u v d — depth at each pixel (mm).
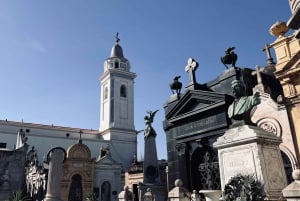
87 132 57906
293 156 11180
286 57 12258
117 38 66750
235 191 5992
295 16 6281
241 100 7039
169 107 16891
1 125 49594
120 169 39719
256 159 6027
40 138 49094
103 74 61938
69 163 34125
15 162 30625
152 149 18594
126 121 57688
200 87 15062
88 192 34656
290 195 5023
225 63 13750
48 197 15602
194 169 14109
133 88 62000
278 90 14430
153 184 17688
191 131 14461
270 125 12180
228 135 6766
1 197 28562
